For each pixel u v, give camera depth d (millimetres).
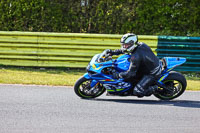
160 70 23906
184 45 37969
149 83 23688
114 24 44406
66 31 44500
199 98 26344
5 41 37781
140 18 44094
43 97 24781
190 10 43906
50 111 21219
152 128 18688
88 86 24703
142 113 21516
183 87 24875
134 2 44062
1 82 29328
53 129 17922
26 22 44219
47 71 36875
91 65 23797
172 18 44094
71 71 37688
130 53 24188
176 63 24641
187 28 44219
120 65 23938
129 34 23250
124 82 23906
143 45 23625
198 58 38031
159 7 43906
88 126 18609
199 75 38938
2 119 19281
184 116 21219
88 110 21703
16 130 17594
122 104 23594
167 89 24625
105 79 23734
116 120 19859
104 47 37875
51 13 44188
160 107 23156
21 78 31484
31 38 37719
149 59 23297
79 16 44531
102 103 23641
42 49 37812
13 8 44031
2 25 44406
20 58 37906
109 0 44125
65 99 24391
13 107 21812
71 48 37750
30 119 19484
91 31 44719
